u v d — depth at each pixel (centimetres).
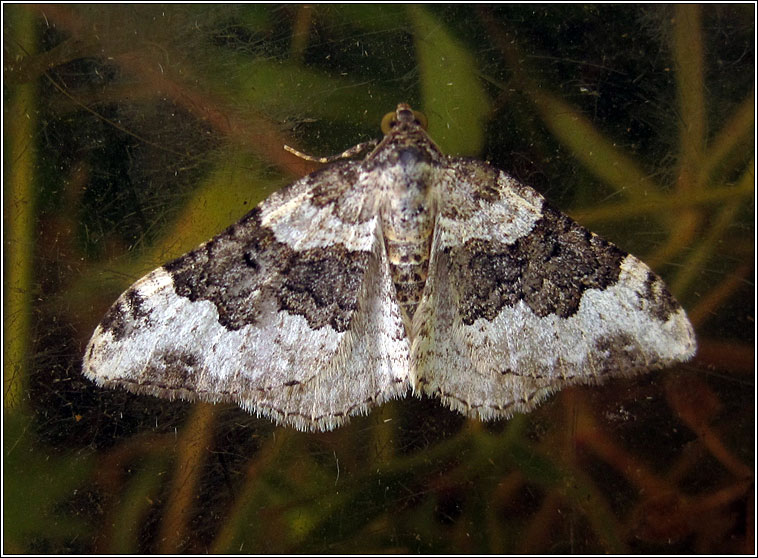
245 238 6
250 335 6
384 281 6
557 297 6
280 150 7
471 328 6
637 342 6
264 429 7
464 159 6
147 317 6
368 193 6
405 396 7
